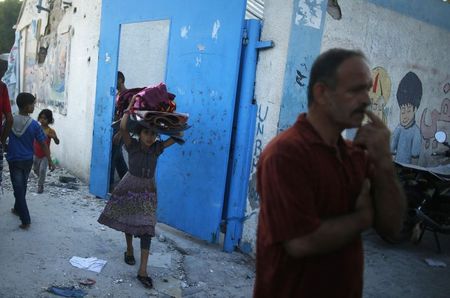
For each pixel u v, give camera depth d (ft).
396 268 15.51
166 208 16.74
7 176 22.84
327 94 5.08
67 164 25.94
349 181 5.17
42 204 17.85
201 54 15.39
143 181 12.25
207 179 15.26
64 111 26.61
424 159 21.63
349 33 15.70
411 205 17.67
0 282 11.09
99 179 20.18
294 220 4.77
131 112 12.31
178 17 16.22
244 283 12.89
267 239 5.01
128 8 18.56
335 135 5.29
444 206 17.65
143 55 19.93
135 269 12.84
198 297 11.76
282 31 13.55
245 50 14.38
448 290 14.01
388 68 18.21
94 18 22.30
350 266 5.39
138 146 12.29
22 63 40.37
